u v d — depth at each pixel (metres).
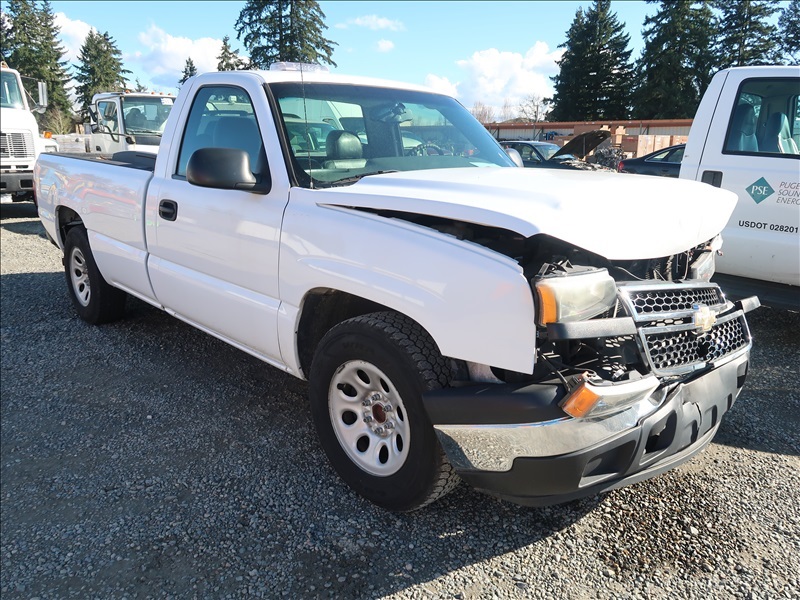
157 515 2.82
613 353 2.31
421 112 3.85
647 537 2.66
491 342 2.22
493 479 2.32
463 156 3.76
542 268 2.17
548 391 2.17
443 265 2.34
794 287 4.89
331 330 2.81
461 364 2.46
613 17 57.06
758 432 3.55
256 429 3.58
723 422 3.66
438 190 2.62
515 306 2.15
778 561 2.51
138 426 3.62
